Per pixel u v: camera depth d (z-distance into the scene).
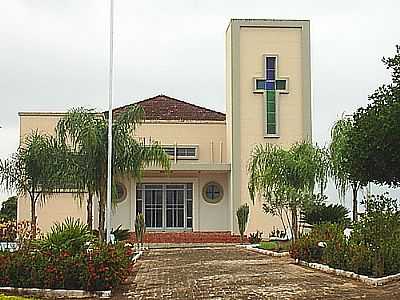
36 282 16.33
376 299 15.20
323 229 24.56
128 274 19.05
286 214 35.94
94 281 16.20
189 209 42.44
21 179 32.06
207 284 18.19
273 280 18.91
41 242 18.19
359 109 17.52
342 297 15.55
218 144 43.00
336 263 20.86
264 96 40.78
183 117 44.25
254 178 34.00
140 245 33.62
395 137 16.03
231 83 40.78
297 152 32.69
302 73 41.09
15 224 29.12
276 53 41.06
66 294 16.16
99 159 27.28
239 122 40.59
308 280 18.86
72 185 29.78
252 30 41.09
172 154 42.59
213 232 41.34
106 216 27.50
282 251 28.97
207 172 42.19
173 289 17.31
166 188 42.44
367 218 19.89
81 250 17.39
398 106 15.80
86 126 27.23
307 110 40.88
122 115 27.84
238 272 21.19
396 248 19.09
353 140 17.33
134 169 27.61
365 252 19.17
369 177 17.48
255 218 39.94
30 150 31.86
